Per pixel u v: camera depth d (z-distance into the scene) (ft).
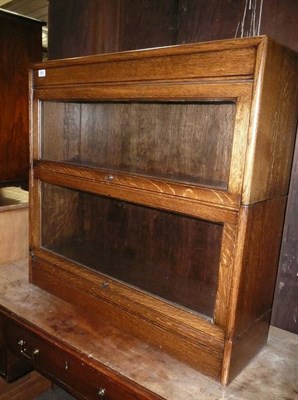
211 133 4.08
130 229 5.18
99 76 3.93
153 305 3.88
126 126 4.88
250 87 2.92
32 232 5.10
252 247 3.33
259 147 3.04
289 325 4.64
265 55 2.83
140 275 4.56
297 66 3.41
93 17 5.60
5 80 7.23
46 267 4.99
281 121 3.34
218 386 3.42
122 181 3.93
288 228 4.48
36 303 4.75
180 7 4.74
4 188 7.66
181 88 3.33
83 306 4.60
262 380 3.57
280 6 4.08
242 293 3.34
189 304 3.80
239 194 3.09
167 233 4.79
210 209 3.30
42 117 4.72
